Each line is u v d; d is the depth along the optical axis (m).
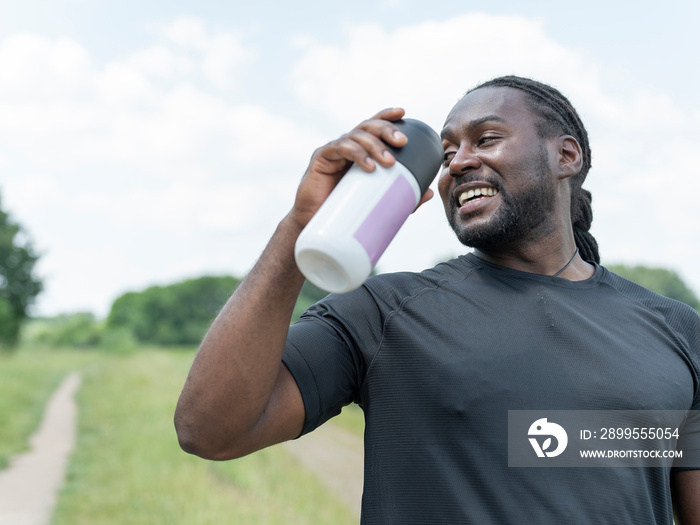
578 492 1.43
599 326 1.62
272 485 9.46
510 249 1.78
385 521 1.48
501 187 1.69
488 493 1.42
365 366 1.61
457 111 1.79
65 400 17.64
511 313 1.60
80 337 65.00
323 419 1.61
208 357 1.43
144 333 66.38
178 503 7.55
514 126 1.72
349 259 1.23
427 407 1.50
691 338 1.73
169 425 12.24
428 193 1.44
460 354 1.53
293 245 1.40
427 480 1.46
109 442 10.95
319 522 8.27
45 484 8.55
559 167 1.80
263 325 1.41
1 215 47.59
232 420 1.44
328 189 1.38
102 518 7.11
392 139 1.33
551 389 1.49
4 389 16.50
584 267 1.87
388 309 1.63
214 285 68.38
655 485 1.53
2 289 46.94
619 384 1.52
